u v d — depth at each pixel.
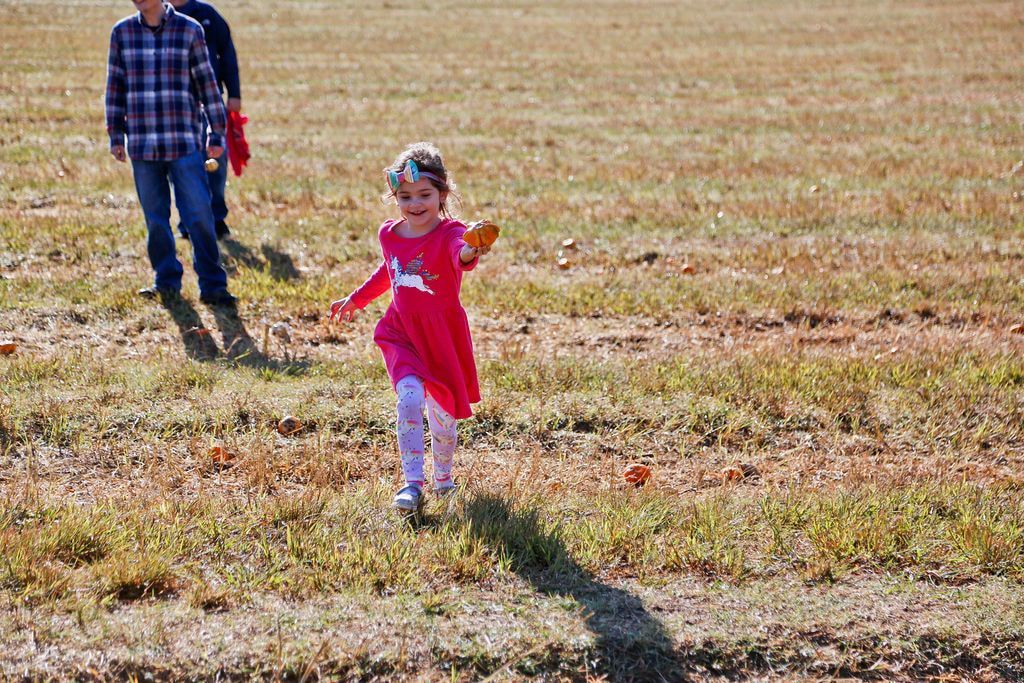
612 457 6.65
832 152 17.95
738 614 4.79
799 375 7.80
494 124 20.45
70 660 4.19
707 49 33.91
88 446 6.36
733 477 6.41
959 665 4.62
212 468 6.22
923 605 4.94
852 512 5.73
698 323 9.37
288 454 6.40
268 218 12.49
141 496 5.74
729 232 12.59
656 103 23.70
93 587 4.70
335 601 4.73
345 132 19.23
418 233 5.56
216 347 8.27
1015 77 27.25
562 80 27.11
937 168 16.58
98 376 7.32
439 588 4.87
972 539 5.43
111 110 8.84
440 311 5.57
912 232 12.71
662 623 4.70
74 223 11.69
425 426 6.88
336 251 11.15
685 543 5.34
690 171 16.30
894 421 7.20
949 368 8.13
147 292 9.27
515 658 4.41
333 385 7.37
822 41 35.56
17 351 7.91
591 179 15.48
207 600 4.68
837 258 11.54
